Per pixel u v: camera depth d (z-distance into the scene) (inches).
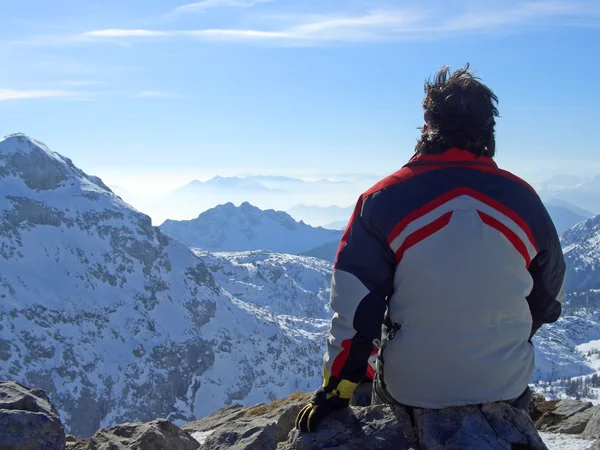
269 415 123.2
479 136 69.2
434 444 65.4
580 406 121.6
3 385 93.2
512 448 64.4
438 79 72.2
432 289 66.7
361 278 68.3
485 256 66.1
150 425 123.3
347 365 68.9
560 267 71.8
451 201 66.9
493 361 67.3
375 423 71.2
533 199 69.4
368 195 70.1
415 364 68.5
